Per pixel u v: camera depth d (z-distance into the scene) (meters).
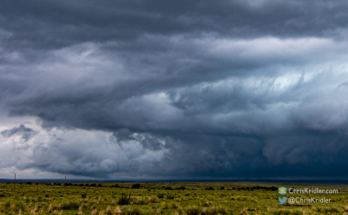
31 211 25.12
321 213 26.50
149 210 25.41
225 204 34.69
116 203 34.16
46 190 68.31
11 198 39.50
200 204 33.47
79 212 23.77
